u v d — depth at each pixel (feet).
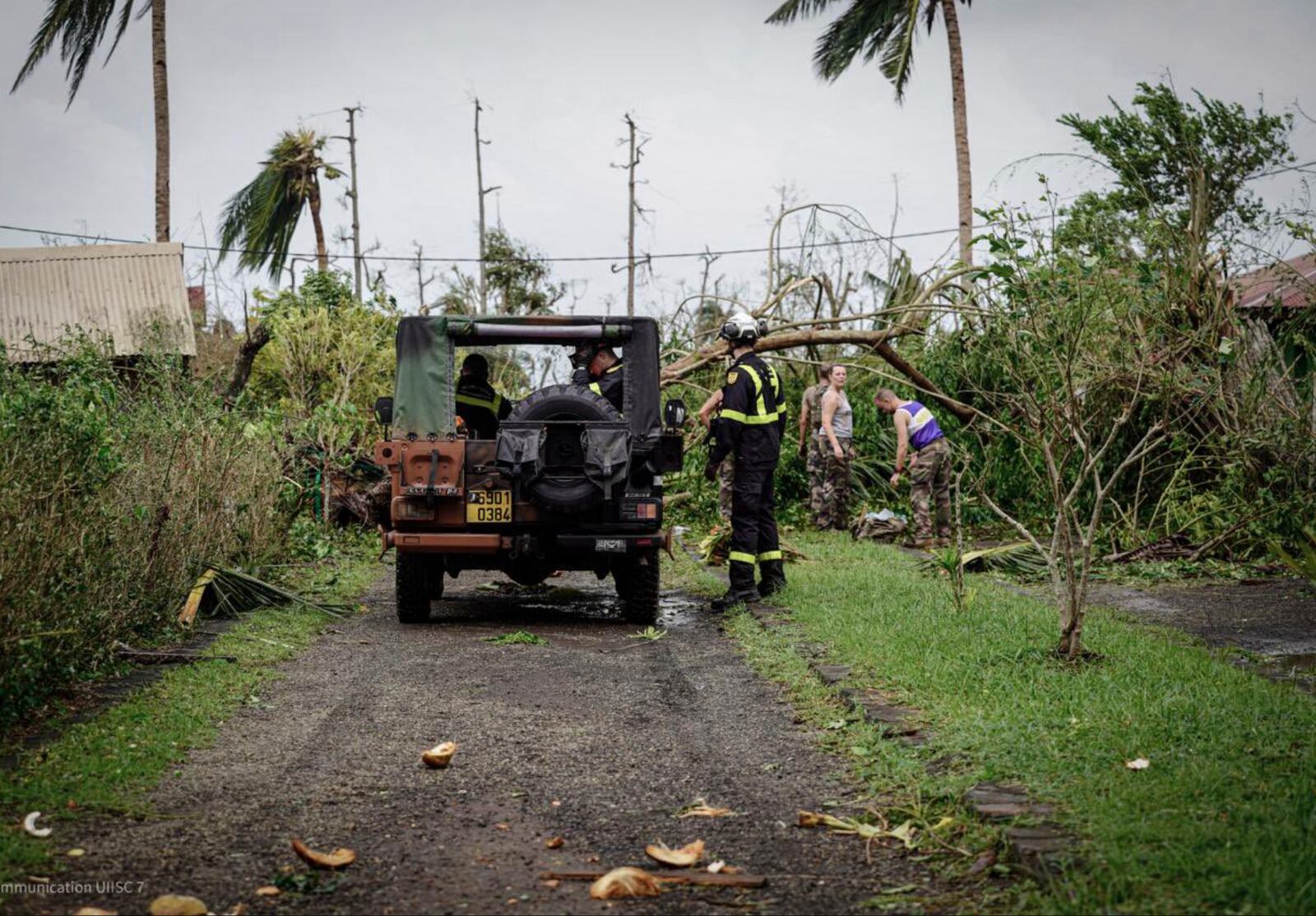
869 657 22.89
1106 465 44.80
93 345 30.58
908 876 13.15
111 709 19.81
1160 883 11.66
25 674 18.10
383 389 56.08
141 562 25.76
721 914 12.26
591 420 29.19
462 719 20.33
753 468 31.73
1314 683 21.09
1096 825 13.17
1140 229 36.94
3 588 17.87
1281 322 43.21
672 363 56.03
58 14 81.46
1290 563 24.38
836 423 51.11
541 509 29.45
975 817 14.21
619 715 20.63
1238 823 13.01
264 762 17.60
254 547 33.99
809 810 15.44
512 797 16.14
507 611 33.35
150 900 12.47
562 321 31.30
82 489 21.63
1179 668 21.25
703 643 27.61
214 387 37.37
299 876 13.15
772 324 55.77
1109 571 36.40
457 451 29.58
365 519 46.62
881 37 87.71
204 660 24.06
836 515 51.19
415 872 13.41
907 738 17.63
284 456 41.06
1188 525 39.37
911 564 39.37
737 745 18.61
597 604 34.86
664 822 15.14
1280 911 10.82
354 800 15.93
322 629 29.37
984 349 42.55
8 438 19.19
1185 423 41.83
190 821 14.93
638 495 29.81
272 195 130.72
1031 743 16.44
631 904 12.50
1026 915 11.60
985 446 51.37
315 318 54.44
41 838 13.97
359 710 20.92
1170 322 40.04
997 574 36.04
